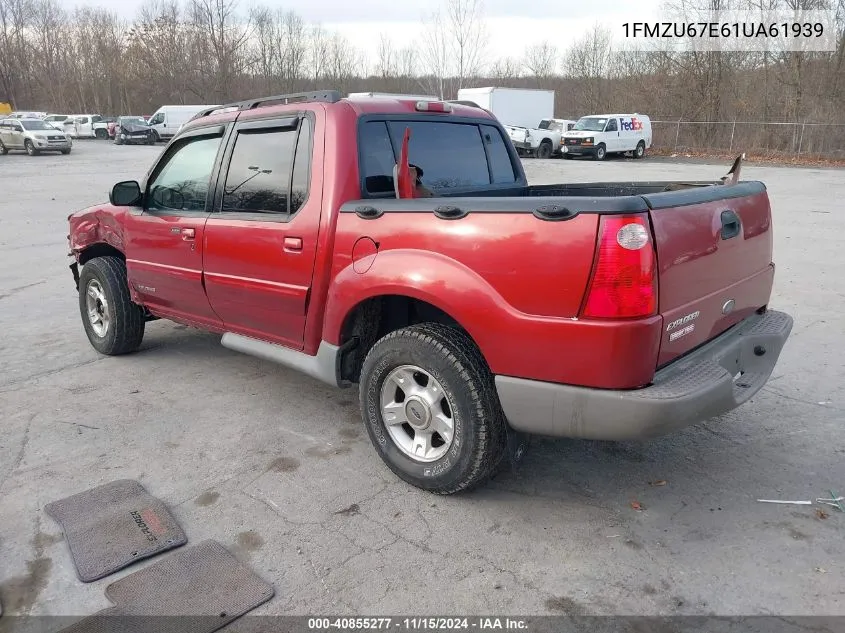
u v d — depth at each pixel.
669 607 2.59
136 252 4.93
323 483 3.54
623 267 2.61
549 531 3.09
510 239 2.84
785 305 6.57
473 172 4.45
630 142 30.09
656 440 3.93
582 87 42.66
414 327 3.27
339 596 2.69
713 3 32.03
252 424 4.25
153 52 58.38
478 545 2.99
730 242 3.22
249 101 4.22
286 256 3.75
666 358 2.86
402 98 4.08
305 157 3.71
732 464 3.64
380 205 3.32
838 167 25.41
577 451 3.83
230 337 4.41
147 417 4.36
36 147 31.16
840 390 4.55
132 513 3.25
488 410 3.07
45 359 5.52
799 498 3.30
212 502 3.37
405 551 2.96
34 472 3.66
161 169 4.74
